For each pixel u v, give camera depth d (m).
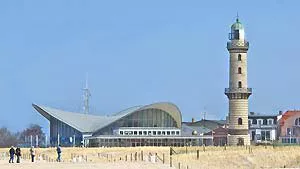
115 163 142.00
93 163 140.38
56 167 125.75
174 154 188.88
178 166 147.00
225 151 195.25
